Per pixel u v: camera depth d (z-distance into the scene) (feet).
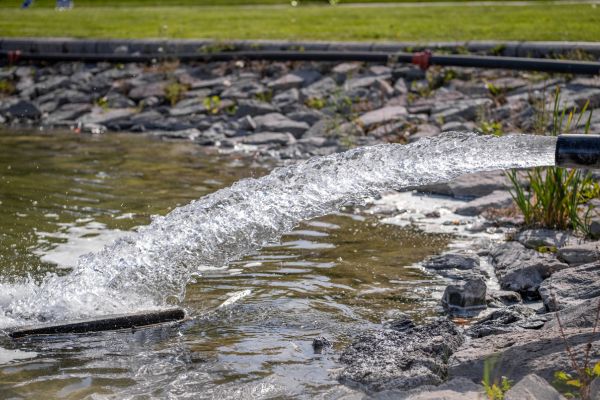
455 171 21.76
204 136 45.42
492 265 26.16
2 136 46.24
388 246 27.81
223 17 75.51
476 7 74.13
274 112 47.09
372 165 22.88
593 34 53.16
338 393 17.78
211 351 20.15
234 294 23.73
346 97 46.62
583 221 28.48
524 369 17.61
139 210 31.45
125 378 18.74
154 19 76.64
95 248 27.14
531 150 20.84
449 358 18.98
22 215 30.71
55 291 23.27
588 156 19.22
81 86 55.42
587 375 16.57
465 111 42.68
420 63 47.65
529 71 44.68
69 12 85.35
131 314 21.77
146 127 48.14
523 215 30.12
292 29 64.18
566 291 22.54
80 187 34.83
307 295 23.61
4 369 19.19
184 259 23.61
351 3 91.25
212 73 53.88
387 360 18.92
